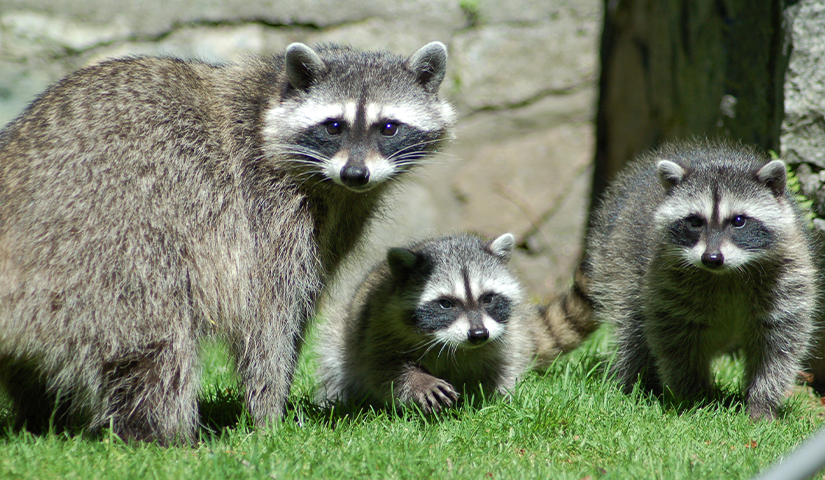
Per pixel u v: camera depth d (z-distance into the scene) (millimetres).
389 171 8078
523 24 16938
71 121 7125
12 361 7227
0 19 15680
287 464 6328
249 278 7738
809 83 10047
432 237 11305
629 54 15031
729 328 9016
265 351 7836
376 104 8156
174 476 5969
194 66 8188
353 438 7258
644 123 14891
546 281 17109
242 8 16250
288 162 7898
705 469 6367
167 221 7117
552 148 17250
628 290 9484
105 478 5957
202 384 9156
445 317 9180
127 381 6941
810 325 8555
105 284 6801
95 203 6859
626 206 10000
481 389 8812
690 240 8516
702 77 12617
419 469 6383
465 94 16922
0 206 6891
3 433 7559
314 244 8180
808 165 10102
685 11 13078
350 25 16516
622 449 6938
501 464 6617
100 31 16031
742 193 8438
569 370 9227
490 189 17188
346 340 9961
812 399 9625
